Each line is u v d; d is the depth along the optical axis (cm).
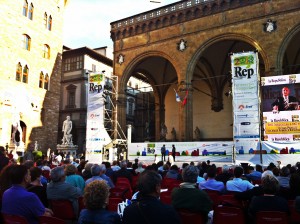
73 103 6256
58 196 834
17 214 598
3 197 620
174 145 3531
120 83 4528
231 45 4366
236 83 2734
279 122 2894
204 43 3891
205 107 5244
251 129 2652
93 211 488
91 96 3538
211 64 4884
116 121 4103
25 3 4419
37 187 774
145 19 4397
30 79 4431
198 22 3966
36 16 4594
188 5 4044
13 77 4144
